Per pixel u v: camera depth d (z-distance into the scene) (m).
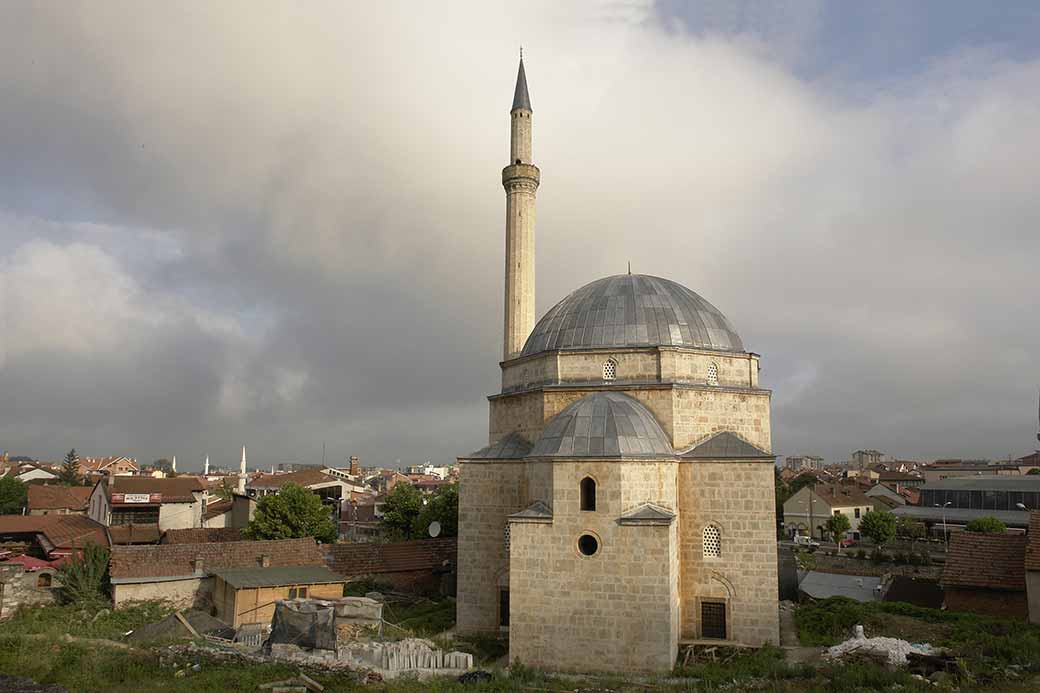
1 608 39.47
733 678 26.61
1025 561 34.53
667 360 35.66
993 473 140.12
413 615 39.97
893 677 24.75
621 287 39.59
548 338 39.16
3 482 91.75
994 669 25.72
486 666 28.81
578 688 25.47
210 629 34.69
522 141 51.97
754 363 38.09
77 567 41.38
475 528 36.12
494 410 40.75
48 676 25.23
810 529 97.00
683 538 33.00
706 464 33.22
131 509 65.19
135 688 24.03
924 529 87.31
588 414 31.41
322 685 24.50
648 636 28.00
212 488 116.75
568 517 29.44
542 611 29.17
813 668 26.73
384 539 75.06
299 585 39.31
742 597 32.00
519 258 49.88
